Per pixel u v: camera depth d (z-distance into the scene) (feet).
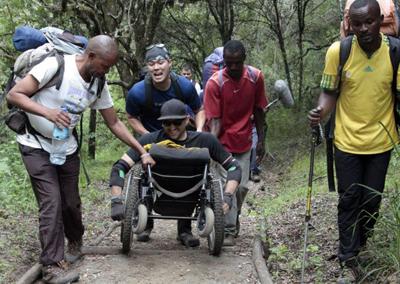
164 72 18.08
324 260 16.80
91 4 34.32
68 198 16.51
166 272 16.16
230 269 16.47
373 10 13.73
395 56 14.28
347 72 14.46
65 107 15.24
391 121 14.78
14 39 15.84
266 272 16.12
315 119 14.90
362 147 14.60
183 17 53.42
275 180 36.73
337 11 47.62
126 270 16.22
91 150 43.50
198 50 55.47
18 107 14.67
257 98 19.21
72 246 17.28
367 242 15.65
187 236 19.60
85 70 15.24
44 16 32.53
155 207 17.67
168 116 16.84
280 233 20.21
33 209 22.91
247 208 27.84
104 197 27.91
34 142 15.48
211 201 16.99
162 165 16.63
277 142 45.57
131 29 36.78
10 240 18.48
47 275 15.37
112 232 21.43
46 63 14.93
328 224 19.92
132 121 18.90
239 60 18.10
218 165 19.04
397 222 14.62
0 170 24.53
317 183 29.12
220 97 18.63
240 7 54.90
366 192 14.84
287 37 54.03
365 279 14.71
